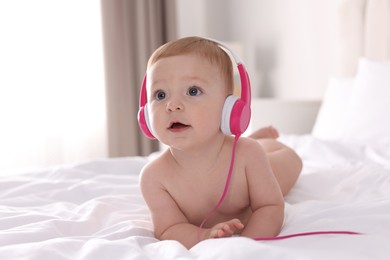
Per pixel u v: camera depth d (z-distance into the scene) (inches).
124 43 131.6
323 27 118.8
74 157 128.0
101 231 37.7
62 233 37.3
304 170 62.6
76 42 127.2
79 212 43.4
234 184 36.7
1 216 41.8
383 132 77.2
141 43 132.7
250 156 36.8
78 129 128.5
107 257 28.8
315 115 112.0
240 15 142.8
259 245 27.6
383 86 82.4
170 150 38.4
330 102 97.0
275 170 45.7
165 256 29.2
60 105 124.4
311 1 121.6
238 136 34.8
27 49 119.4
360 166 54.5
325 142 74.2
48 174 60.7
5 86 117.0
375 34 99.0
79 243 32.0
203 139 33.8
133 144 133.0
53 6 122.8
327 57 118.2
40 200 49.3
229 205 37.5
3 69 116.6
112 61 128.1
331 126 92.0
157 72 34.2
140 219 41.5
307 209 38.3
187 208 37.7
